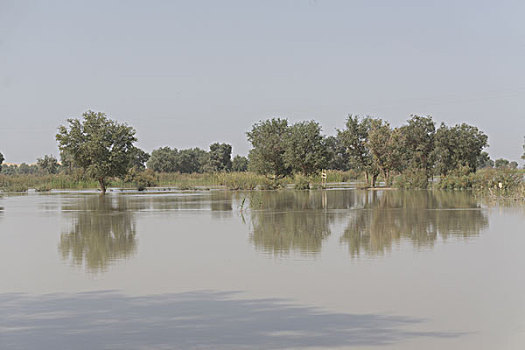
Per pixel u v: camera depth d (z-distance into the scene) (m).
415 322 8.35
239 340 7.62
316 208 30.59
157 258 14.16
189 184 73.50
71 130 51.94
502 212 26.41
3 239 18.19
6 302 9.84
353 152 61.50
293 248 15.54
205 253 14.86
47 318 8.81
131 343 7.55
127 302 9.76
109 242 17.23
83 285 11.13
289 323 8.38
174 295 10.22
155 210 30.02
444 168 62.03
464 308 9.09
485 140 62.28
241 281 11.29
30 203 37.56
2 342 7.65
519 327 8.05
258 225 21.70
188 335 7.88
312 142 63.44
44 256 14.66
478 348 7.20
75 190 62.19
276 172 66.62
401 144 59.28
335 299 9.75
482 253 14.32
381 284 10.82
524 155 60.72
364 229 19.89
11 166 146.12
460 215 24.98
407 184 57.09
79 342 7.62
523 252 14.43
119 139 52.69
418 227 20.30
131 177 65.19
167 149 137.12
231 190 58.88
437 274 11.71
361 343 7.44
